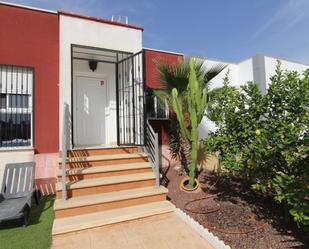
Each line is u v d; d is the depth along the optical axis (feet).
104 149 17.56
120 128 21.13
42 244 9.80
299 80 10.23
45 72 18.03
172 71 18.58
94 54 20.71
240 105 12.17
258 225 10.77
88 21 18.45
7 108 17.04
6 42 17.01
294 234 9.88
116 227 11.36
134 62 19.43
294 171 9.90
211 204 13.64
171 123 23.06
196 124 16.19
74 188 12.85
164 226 11.41
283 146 9.29
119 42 19.51
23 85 17.56
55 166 17.78
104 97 22.29
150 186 14.75
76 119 20.93
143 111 17.65
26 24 17.65
